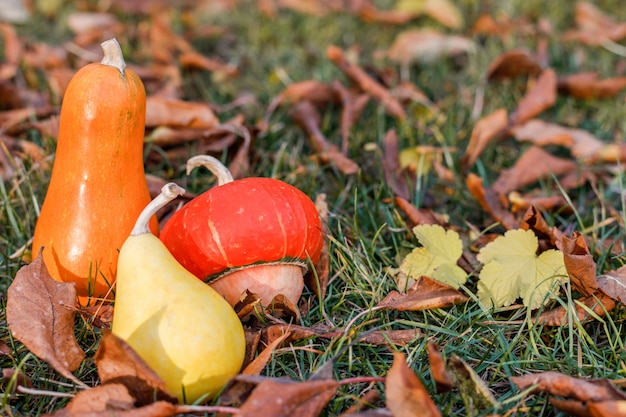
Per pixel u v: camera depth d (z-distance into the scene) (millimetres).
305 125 1272
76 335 972
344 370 950
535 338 969
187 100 1401
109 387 861
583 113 1381
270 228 944
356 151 1251
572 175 1203
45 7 1876
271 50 1637
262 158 1226
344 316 1003
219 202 951
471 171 1246
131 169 972
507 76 1417
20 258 1042
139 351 883
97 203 960
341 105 1350
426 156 1199
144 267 898
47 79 1414
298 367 938
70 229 961
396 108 1318
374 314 990
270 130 1267
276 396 849
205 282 960
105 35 1637
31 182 1157
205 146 1214
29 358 954
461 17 1752
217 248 942
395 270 1024
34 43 1618
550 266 990
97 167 956
